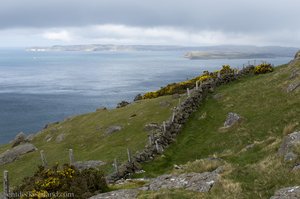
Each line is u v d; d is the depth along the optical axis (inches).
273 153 872.3
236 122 1498.5
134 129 1905.8
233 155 997.8
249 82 2112.5
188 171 908.6
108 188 898.7
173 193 741.9
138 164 1236.5
